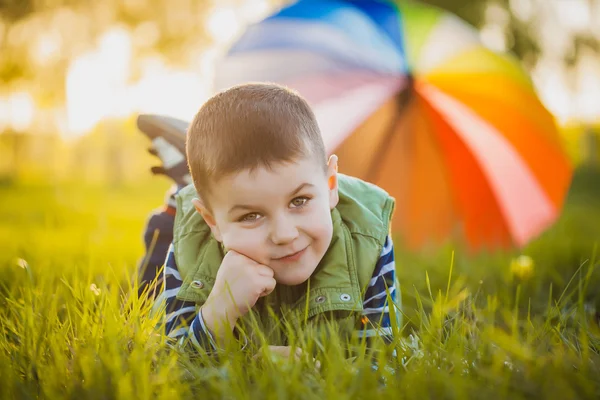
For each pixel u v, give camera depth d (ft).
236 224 5.83
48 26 52.54
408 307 8.41
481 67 15.12
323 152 6.05
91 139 59.36
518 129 14.78
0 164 63.57
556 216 14.38
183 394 4.95
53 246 15.20
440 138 15.20
